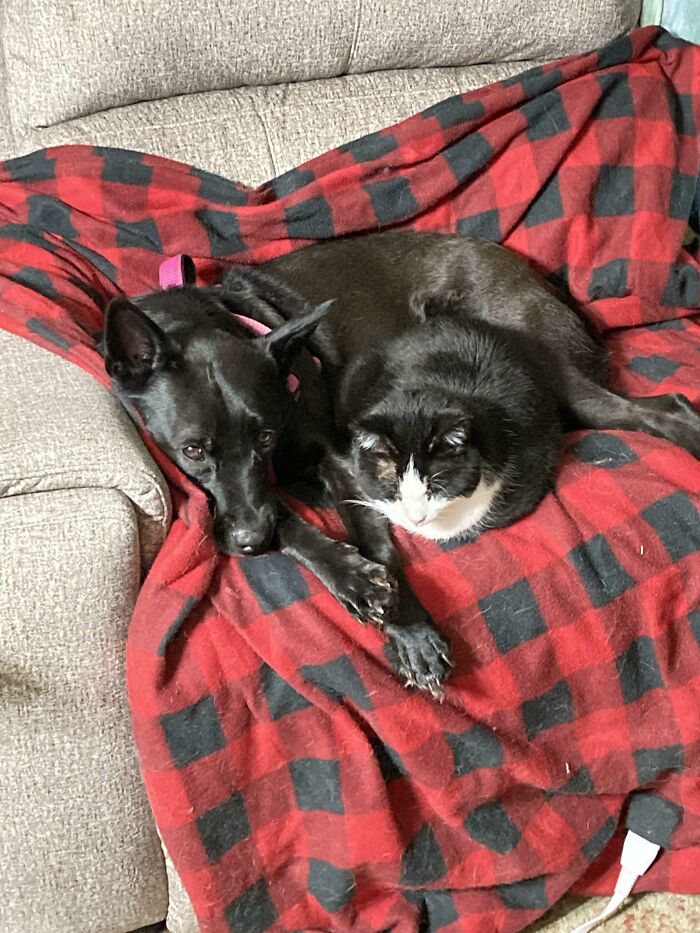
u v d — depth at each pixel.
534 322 0.92
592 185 0.98
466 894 0.73
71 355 0.74
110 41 0.87
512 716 0.70
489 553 0.72
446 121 0.95
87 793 0.69
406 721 0.66
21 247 0.84
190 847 0.67
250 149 0.94
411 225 0.98
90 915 0.72
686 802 0.74
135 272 0.88
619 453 0.81
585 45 1.03
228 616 0.67
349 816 0.67
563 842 0.73
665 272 0.99
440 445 0.72
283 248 0.93
